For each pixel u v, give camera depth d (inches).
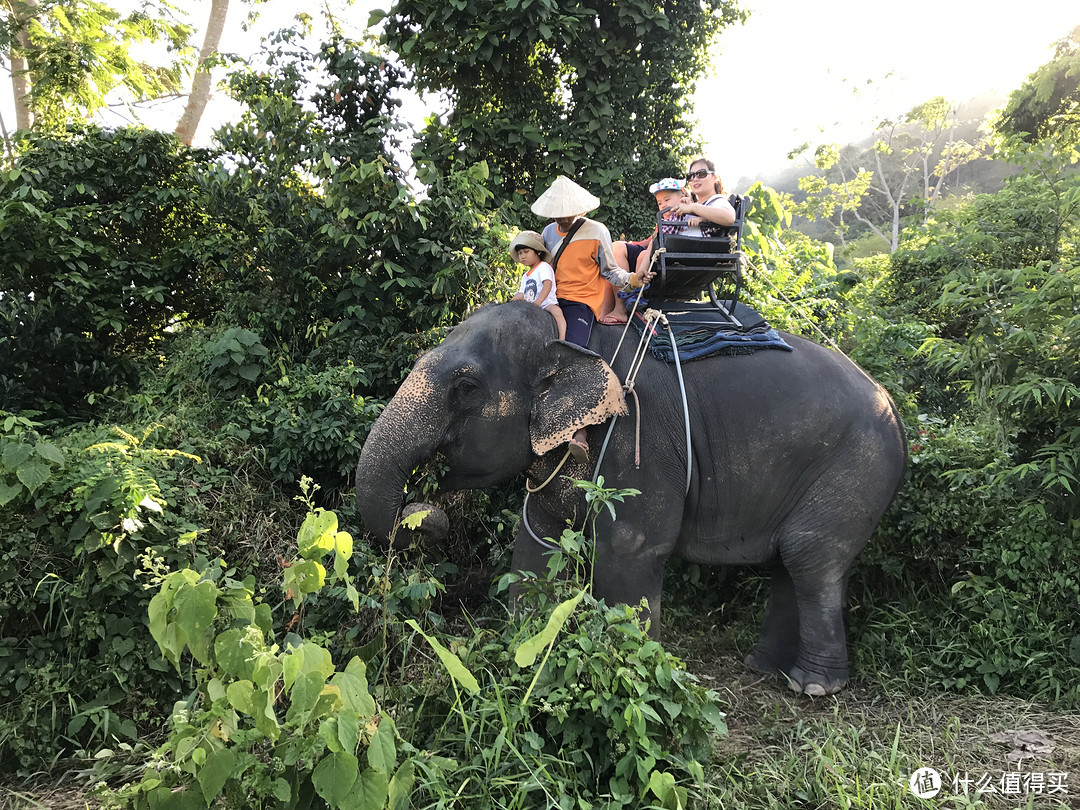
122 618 125.4
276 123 215.3
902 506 165.8
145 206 231.0
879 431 145.3
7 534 124.6
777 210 377.4
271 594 145.9
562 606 90.0
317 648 79.4
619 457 141.4
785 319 231.1
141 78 458.9
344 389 180.9
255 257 207.0
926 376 261.9
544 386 142.4
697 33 290.0
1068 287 145.0
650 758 92.4
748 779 105.4
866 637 155.7
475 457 143.6
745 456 144.3
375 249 207.3
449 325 206.5
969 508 159.2
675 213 146.8
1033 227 292.7
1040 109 537.3
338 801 74.2
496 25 252.1
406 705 107.6
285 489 172.1
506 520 183.9
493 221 217.9
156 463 147.3
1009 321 157.2
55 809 104.3
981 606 149.7
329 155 202.2
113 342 230.1
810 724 130.9
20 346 190.9
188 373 193.9
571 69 284.8
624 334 148.6
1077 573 145.3
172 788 84.7
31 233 211.8
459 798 91.0
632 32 276.8
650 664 99.2
